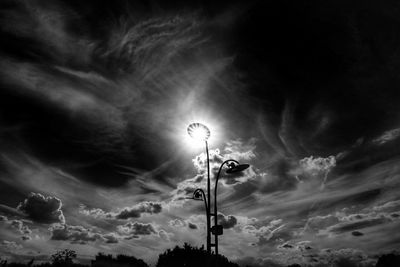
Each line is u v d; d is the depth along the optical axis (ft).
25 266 54.39
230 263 81.56
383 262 144.05
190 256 72.33
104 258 67.41
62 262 57.36
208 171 45.21
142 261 73.15
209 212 42.04
